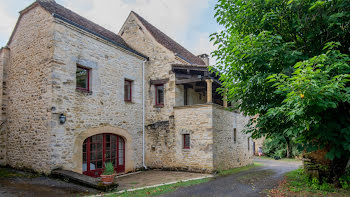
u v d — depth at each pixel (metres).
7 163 9.59
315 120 5.39
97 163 9.67
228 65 6.94
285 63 6.07
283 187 7.21
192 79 11.23
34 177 7.82
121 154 10.94
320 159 7.82
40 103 8.43
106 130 9.97
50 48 8.28
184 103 12.64
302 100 4.45
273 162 18.17
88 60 9.43
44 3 9.59
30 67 9.04
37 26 9.00
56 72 8.22
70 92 8.62
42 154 8.12
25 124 8.95
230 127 12.90
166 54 12.09
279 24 6.63
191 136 10.92
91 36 9.59
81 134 8.88
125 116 11.05
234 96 7.22
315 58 4.67
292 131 5.63
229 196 6.31
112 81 10.48
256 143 26.91
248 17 6.55
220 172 10.64
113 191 6.91
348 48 6.27
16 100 9.52
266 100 6.69
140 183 8.35
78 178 7.24
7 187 6.70
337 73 5.22
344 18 5.64
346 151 5.65
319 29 5.88
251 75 6.77
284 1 6.07
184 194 6.54
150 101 12.30
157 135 11.91
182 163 11.04
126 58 11.35
